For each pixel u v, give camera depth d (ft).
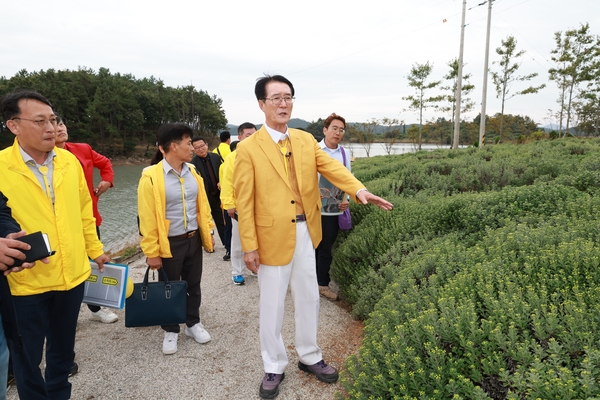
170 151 11.23
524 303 7.21
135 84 282.56
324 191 14.58
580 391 5.44
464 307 7.39
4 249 5.87
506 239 10.66
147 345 12.03
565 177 17.25
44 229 7.88
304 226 9.37
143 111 263.90
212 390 9.71
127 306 10.84
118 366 10.82
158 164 11.37
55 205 8.05
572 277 7.87
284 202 9.00
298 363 10.45
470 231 13.12
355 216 18.49
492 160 27.20
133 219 47.11
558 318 6.92
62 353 8.68
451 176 23.76
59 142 12.33
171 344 11.48
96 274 10.34
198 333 12.07
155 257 11.11
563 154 30.58
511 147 42.42
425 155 44.14
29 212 7.75
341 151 14.99
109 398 9.43
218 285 17.31
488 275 8.48
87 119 229.45
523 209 13.46
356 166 39.96
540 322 6.56
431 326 7.22
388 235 14.42
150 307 10.81
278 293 9.25
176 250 11.54
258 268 9.50
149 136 270.46
